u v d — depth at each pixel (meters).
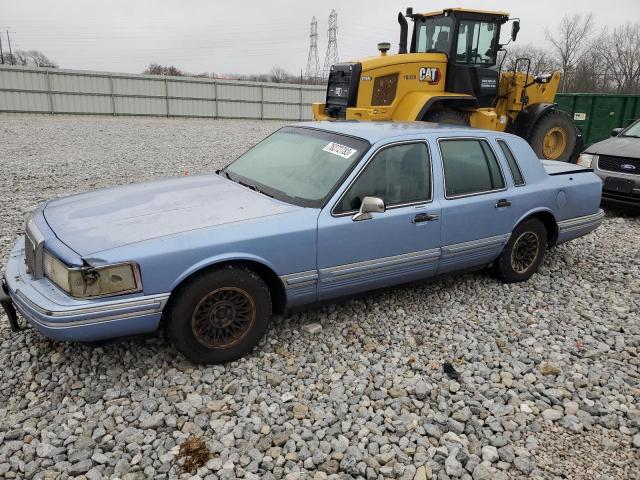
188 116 32.31
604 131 16.91
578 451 3.04
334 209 3.93
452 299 4.99
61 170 11.49
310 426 3.13
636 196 8.16
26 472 2.69
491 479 2.78
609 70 46.38
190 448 2.89
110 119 28.55
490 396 3.51
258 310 3.73
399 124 4.95
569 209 5.58
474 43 10.90
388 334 4.26
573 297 5.18
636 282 5.60
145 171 11.68
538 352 4.09
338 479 2.74
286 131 5.11
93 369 3.56
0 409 3.18
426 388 3.48
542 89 12.03
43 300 3.17
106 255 3.16
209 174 4.93
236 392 3.41
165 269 3.30
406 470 2.82
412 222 4.29
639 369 3.90
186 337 3.49
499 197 4.88
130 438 2.96
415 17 11.65
